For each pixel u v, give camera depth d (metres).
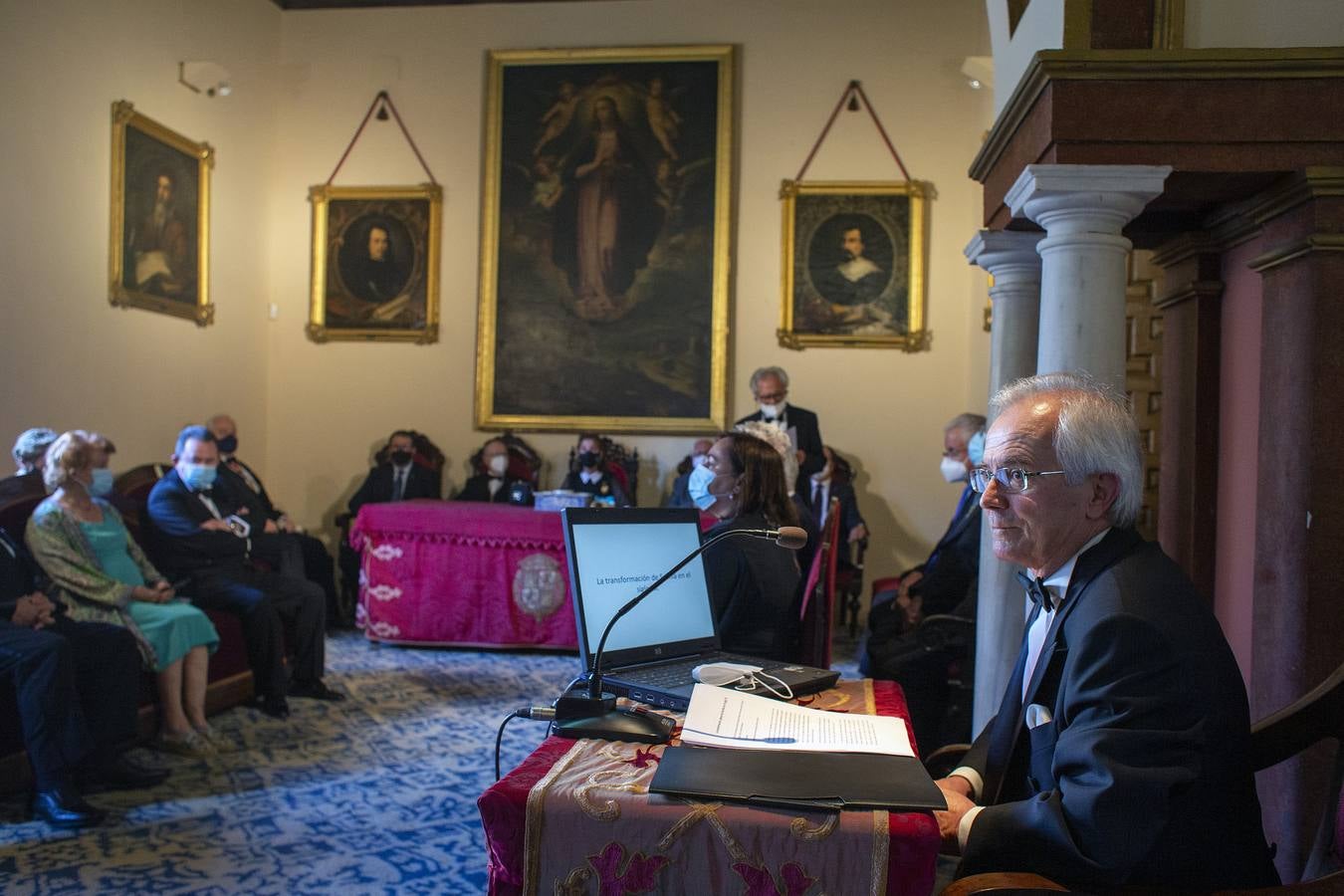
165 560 5.38
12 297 5.95
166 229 7.36
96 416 6.69
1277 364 3.02
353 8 8.88
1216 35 2.89
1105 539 1.79
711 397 8.51
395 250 8.82
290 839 3.54
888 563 8.38
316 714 5.19
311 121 8.94
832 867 1.48
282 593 5.46
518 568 6.63
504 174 8.72
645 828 1.53
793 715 1.94
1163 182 2.87
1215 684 1.61
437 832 3.62
